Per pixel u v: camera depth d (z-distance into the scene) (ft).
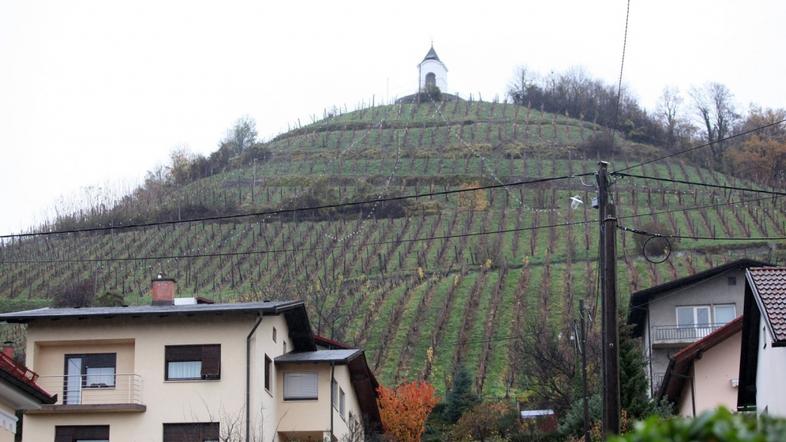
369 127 521.24
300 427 138.21
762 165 446.60
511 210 385.09
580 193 402.52
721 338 138.10
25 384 69.41
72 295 285.84
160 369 129.29
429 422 213.25
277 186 433.89
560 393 189.47
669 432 24.79
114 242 350.84
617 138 484.74
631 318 186.09
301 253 343.87
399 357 260.42
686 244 320.70
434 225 370.53
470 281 307.17
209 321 130.31
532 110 546.67
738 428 24.17
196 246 349.82
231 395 127.44
